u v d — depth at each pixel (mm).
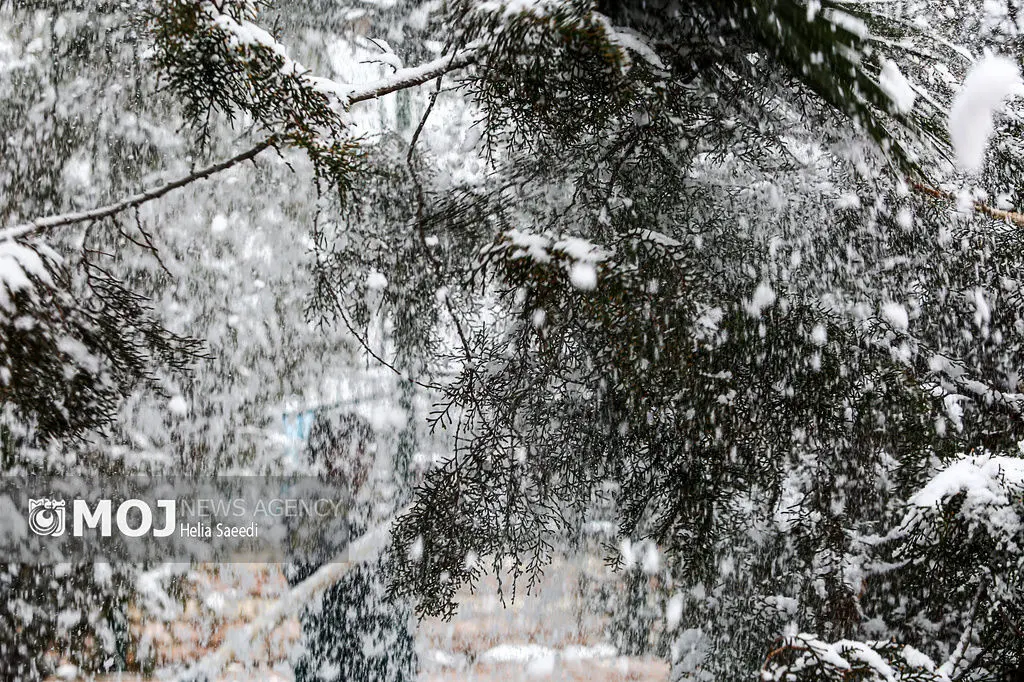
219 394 6805
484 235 3814
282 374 7078
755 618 4215
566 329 3061
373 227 4133
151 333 3105
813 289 3506
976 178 3580
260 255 6797
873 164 3076
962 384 3734
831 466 3428
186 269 6574
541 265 2781
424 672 5988
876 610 3879
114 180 5719
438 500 3590
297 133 2623
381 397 6023
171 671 5734
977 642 3125
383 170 4016
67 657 5621
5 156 5391
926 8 3416
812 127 3068
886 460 3521
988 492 2518
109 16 5383
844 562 3766
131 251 5953
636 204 3369
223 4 2541
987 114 2213
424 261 4066
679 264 2918
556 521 3758
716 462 3125
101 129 5578
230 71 2564
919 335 3758
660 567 4766
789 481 3775
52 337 2762
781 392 3102
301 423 6887
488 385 3566
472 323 4141
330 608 5426
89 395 2971
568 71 2662
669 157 3238
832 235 3578
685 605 4656
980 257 3711
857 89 2498
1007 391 3906
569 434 3619
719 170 3602
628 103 2709
